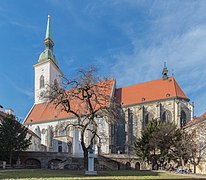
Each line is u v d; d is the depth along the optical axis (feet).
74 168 219.00
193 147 223.30
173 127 249.55
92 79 169.89
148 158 252.62
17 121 220.02
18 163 219.41
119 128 341.82
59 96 167.84
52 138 357.61
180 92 337.31
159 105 329.11
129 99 358.23
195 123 248.32
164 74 358.84
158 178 109.50
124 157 255.29
